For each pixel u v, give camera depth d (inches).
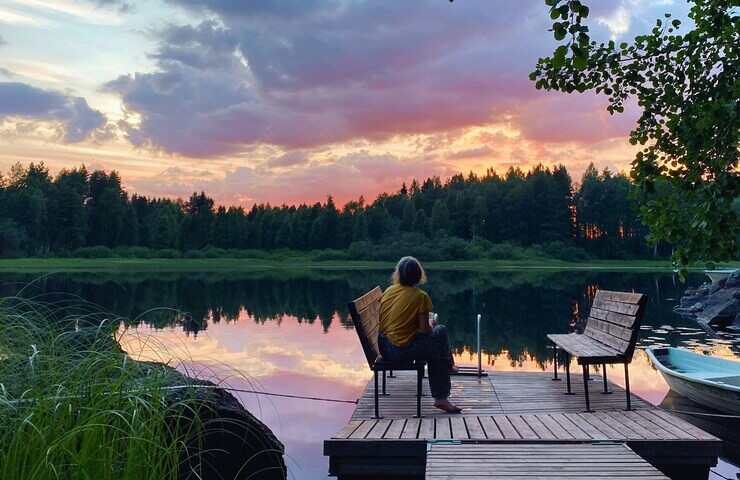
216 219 4397.1
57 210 3885.3
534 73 240.1
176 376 153.6
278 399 352.8
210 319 773.9
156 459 113.9
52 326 128.6
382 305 244.7
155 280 1818.4
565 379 324.8
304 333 644.1
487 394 284.8
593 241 4475.9
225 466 154.0
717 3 212.5
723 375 358.3
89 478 98.9
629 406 245.4
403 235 4276.6
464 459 178.4
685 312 879.1
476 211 4515.3
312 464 241.8
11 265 3159.5
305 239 4458.7
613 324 265.6
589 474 162.4
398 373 343.0
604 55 232.1
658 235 218.1
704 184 210.8
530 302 1055.6
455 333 646.5
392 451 200.5
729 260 203.2
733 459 255.0
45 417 102.6
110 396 109.7
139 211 4726.9
